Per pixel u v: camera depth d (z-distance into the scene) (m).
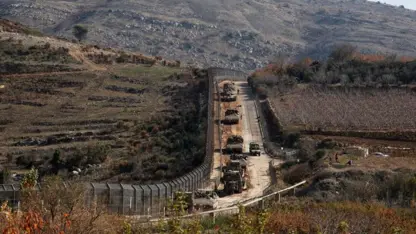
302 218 48.88
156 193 60.41
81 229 33.91
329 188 75.06
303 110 156.88
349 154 107.81
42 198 35.44
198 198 67.94
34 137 136.25
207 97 168.62
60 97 174.75
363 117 148.75
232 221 33.00
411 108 156.12
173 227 31.11
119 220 38.59
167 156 115.56
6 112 158.88
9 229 28.80
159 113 157.50
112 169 107.62
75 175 104.88
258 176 97.94
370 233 47.53
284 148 123.88
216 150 118.75
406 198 67.12
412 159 102.06
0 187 47.44
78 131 143.62
